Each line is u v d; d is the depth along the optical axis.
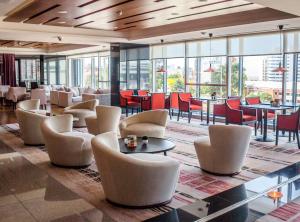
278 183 4.71
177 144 7.35
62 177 4.96
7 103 16.00
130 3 6.80
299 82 9.10
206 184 4.68
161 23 9.52
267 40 9.59
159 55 13.21
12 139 7.80
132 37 11.88
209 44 11.30
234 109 8.18
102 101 12.64
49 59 20.92
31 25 9.73
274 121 9.16
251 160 6.05
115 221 3.50
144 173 3.67
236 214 3.70
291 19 7.27
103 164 3.82
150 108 11.11
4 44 15.91
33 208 3.82
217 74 11.21
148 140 5.60
